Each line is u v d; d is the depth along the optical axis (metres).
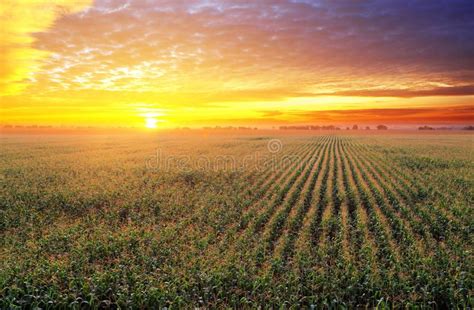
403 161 34.25
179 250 10.77
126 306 7.99
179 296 8.05
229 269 9.43
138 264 9.98
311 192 19.48
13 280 8.80
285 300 8.07
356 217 14.12
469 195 18.66
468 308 7.72
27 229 13.18
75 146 60.47
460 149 49.78
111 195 18.55
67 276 9.14
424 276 8.84
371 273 9.13
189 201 17.23
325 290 8.45
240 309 7.96
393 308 7.86
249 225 13.16
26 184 21.61
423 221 13.96
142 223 13.77
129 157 39.19
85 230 12.80
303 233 12.27
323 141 80.81
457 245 11.26
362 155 41.22
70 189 20.09
